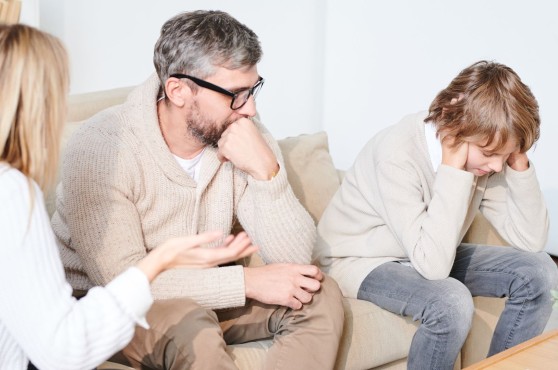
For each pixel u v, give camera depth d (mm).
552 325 2920
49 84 1070
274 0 4262
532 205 2086
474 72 1902
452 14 3676
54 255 1068
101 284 1586
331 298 1715
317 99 4273
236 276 1635
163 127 1734
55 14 3740
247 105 1718
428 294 1829
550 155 3543
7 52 1041
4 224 1022
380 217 2029
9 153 1065
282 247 1771
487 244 2307
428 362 1821
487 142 1852
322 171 2371
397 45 3881
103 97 2137
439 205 1889
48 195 1834
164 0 4051
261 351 1684
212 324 1512
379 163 1987
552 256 3773
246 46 1659
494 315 2225
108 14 3900
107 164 1611
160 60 1699
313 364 1629
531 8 3445
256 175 1745
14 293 1031
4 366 1123
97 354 1069
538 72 3492
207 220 1806
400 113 3928
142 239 1661
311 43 4242
